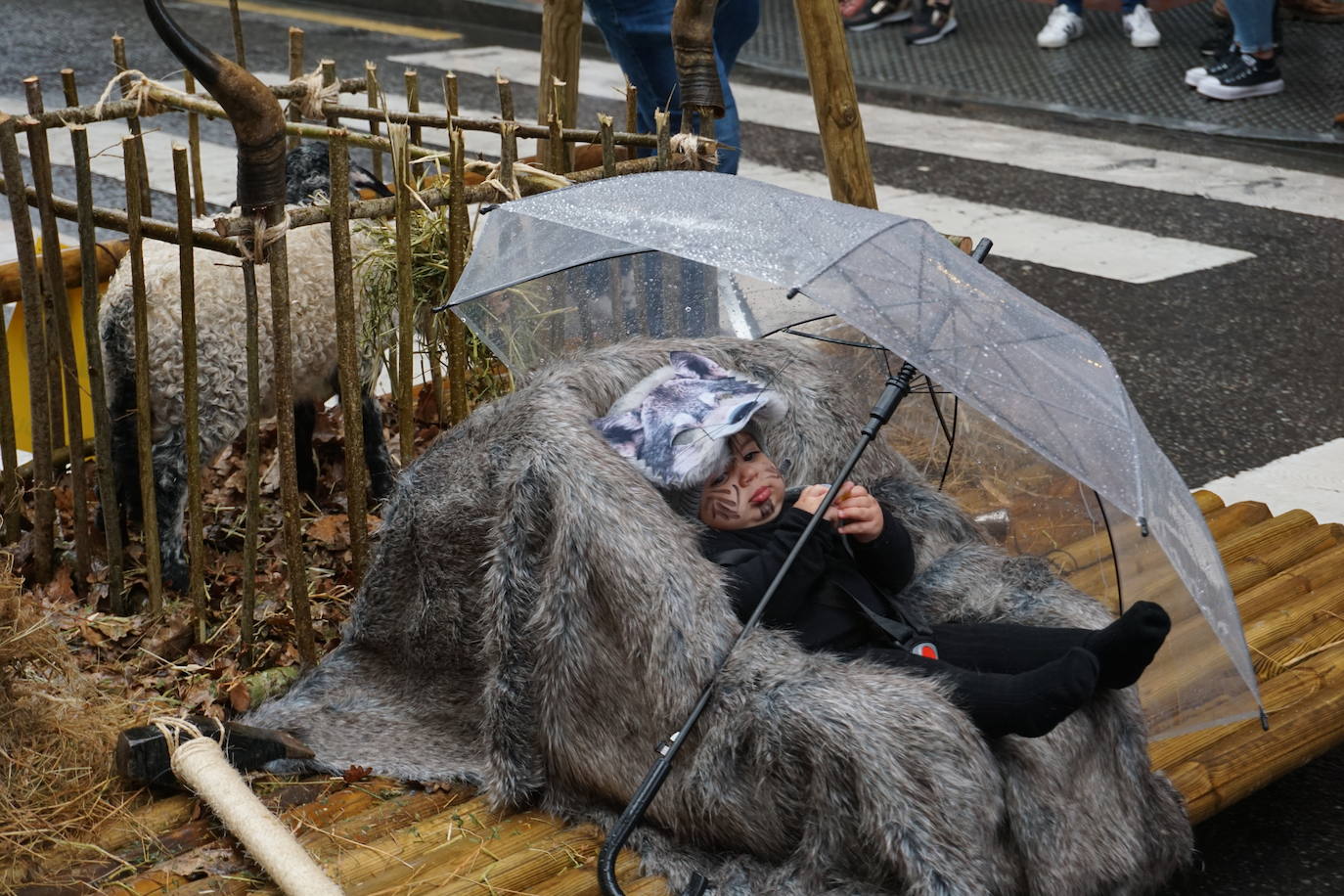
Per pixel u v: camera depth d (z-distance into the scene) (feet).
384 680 10.44
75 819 9.07
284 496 10.74
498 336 11.66
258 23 39.11
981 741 8.25
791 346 10.87
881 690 8.23
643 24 16.84
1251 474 16.55
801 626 9.31
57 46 35.45
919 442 10.65
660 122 13.05
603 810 9.15
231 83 9.57
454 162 11.59
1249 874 9.93
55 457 13.20
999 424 7.72
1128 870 8.83
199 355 11.67
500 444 9.40
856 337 10.88
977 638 9.44
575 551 8.70
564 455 8.89
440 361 13.32
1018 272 22.50
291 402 10.57
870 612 9.33
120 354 11.67
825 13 15.33
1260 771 10.18
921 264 8.68
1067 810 8.64
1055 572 10.08
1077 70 33.91
